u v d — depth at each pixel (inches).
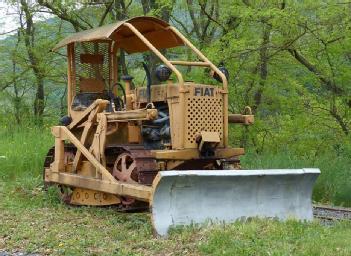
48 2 859.4
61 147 418.3
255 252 256.1
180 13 717.3
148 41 388.8
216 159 358.6
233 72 612.7
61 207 392.5
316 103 615.8
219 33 687.1
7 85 943.7
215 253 259.0
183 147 342.6
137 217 350.3
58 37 884.0
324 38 564.4
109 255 267.4
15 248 287.3
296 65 639.8
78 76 430.9
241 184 323.9
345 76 573.9
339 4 537.6
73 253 271.9
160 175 298.2
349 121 606.5
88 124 398.6
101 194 385.4
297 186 347.3
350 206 483.8
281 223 311.7
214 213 316.2
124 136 399.5
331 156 570.9
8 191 457.1
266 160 571.2
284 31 572.4
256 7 586.9
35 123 917.8
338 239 279.0
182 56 684.7
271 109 664.4
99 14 882.1
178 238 290.2
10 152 562.9
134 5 870.4
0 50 920.3
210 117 352.5
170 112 350.6
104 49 439.2
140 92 380.5
